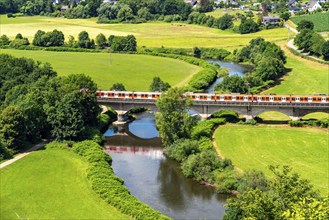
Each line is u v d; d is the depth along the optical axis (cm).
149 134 19662
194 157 15275
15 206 12769
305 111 19675
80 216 12200
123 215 12225
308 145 17062
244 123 19750
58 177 14512
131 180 14912
